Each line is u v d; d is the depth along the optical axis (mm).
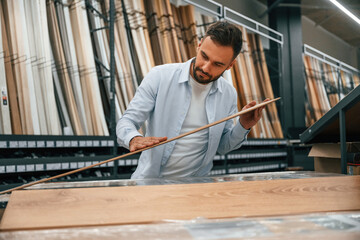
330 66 7000
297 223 624
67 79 2625
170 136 1558
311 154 1588
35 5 2484
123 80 3031
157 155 1527
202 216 705
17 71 2336
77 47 2764
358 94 1157
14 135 2074
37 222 639
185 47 3904
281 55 5184
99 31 2936
